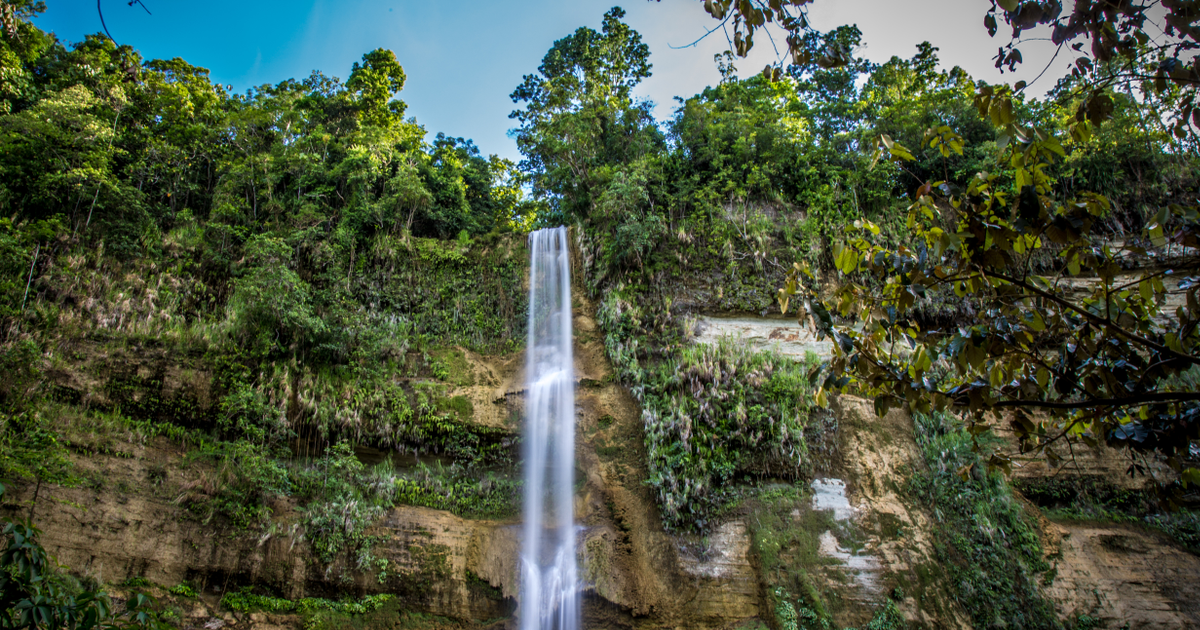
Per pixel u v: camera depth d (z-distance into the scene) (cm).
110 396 1112
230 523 1062
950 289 1362
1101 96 488
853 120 2223
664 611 1093
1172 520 1255
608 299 1468
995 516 1198
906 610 1076
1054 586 1127
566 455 1325
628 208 1545
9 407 1013
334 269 1450
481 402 1345
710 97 2167
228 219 1508
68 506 973
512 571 1130
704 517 1169
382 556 1105
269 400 1202
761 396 1296
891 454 1275
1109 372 516
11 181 1314
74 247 1267
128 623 518
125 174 1545
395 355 1361
